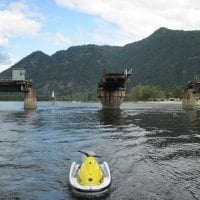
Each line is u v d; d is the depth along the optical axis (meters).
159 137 49.44
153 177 26.64
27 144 42.88
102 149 38.88
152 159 33.31
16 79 128.25
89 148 39.56
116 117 93.62
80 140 46.38
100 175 22.80
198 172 28.23
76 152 37.09
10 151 37.66
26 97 141.25
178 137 49.56
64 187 24.09
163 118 89.00
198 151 37.69
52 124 71.12
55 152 37.03
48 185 24.61
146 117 93.19
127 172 28.16
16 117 94.44
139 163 31.55
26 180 25.91
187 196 22.20
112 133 54.31
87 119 85.88
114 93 146.25
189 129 60.78
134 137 49.41
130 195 22.25
